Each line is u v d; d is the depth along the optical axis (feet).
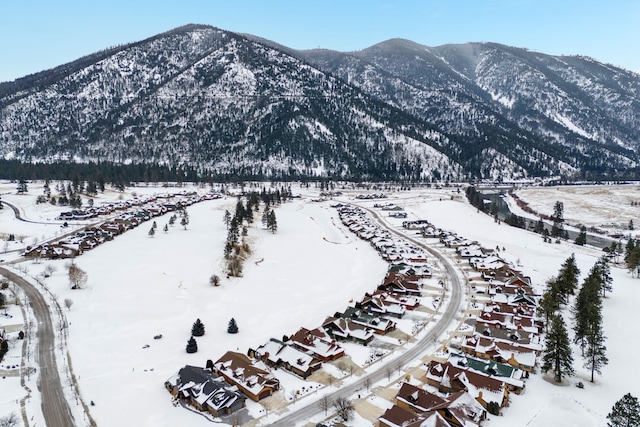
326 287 385.91
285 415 197.67
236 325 288.30
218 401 198.70
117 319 298.76
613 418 175.63
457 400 195.72
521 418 196.34
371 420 193.88
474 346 265.34
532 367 244.83
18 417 189.47
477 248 517.55
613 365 252.42
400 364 246.68
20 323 284.41
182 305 330.54
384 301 335.88
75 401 203.72
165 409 200.75
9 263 415.03
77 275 351.25
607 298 365.81
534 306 339.16
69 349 253.65
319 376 234.79
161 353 255.29
